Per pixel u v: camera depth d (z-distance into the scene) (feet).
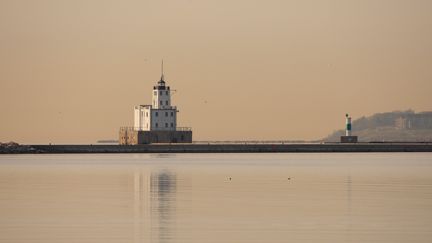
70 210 654.12
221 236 530.68
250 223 581.94
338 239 518.37
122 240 517.14
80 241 513.04
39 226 567.59
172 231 549.54
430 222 582.35
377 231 545.44
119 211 648.38
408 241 510.99
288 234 536.83
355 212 638.53
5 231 547.49
